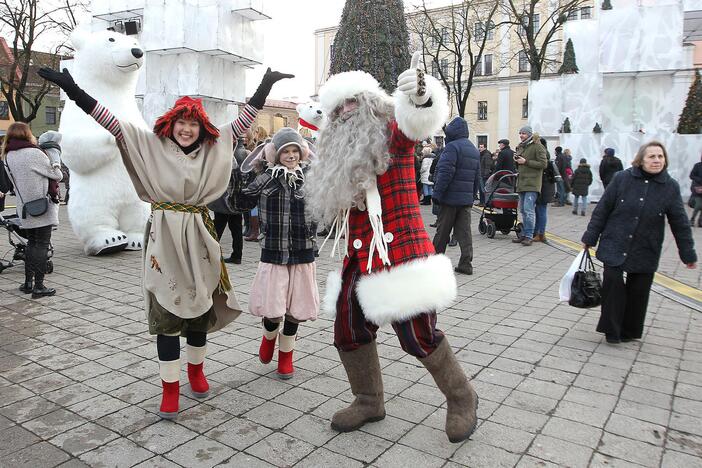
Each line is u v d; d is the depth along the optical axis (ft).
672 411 10.92
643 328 15.94
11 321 16.37
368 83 9.35
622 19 55.88
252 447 9.47
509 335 15.55
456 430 9.41
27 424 10.21
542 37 132.36
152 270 10.07
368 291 8.84
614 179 14.89
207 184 10.37
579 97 58.75
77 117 24.79
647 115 59.31
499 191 33.96
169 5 41.83
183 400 11.29
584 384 12.19
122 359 13.46
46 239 19.08
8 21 83.97
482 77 149.07
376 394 10.20
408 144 8.82
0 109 127.75
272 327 12.62
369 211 8.86
